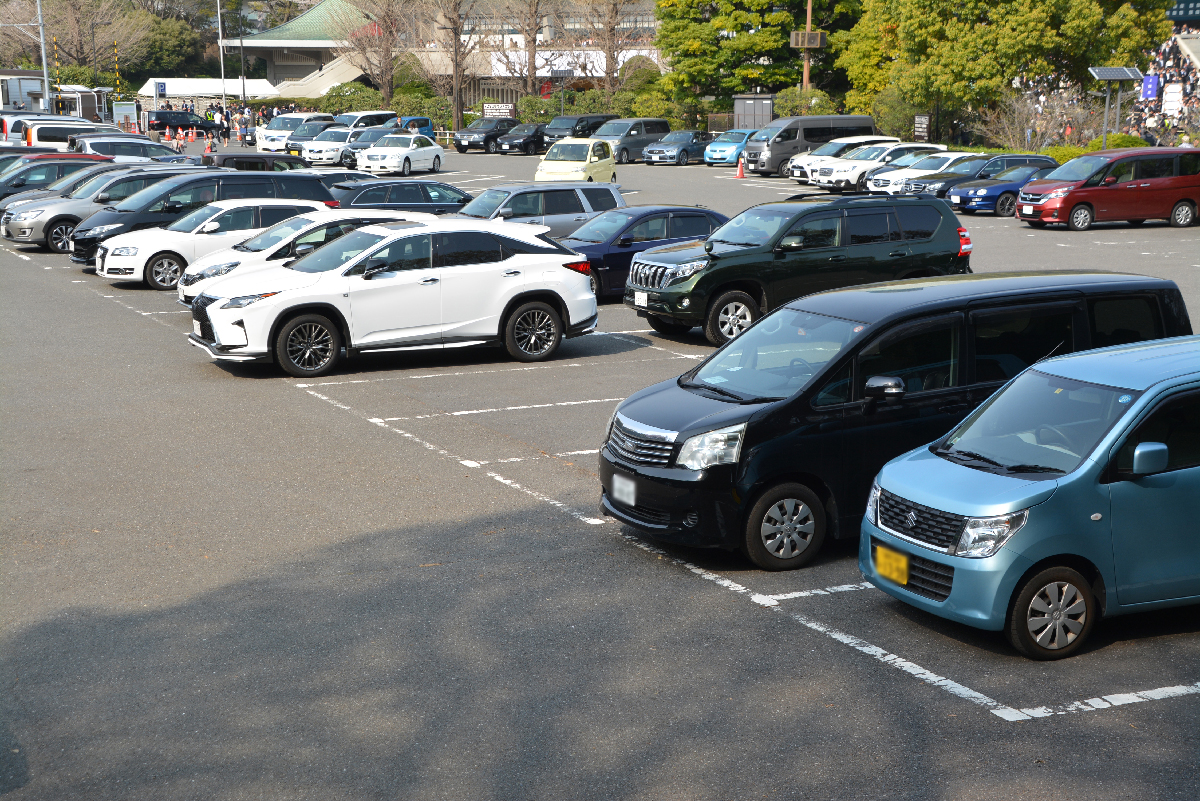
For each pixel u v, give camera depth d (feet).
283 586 23.03
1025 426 21.38
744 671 19.21
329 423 36.73
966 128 160.04
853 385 24.71
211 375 44.16
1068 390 21.39
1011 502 19.31
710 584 23.45
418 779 15.65
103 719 17.43
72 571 23.79
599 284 61.82
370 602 22.22
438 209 82.28
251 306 42.63
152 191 72.49
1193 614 22.06
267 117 264.31
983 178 108.17
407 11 225.56
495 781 15.61
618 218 63.10
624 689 18.49
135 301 63.00
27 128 131.54
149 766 16.03
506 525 27.07
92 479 30.35
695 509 23.79
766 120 177.47
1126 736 16.85
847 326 25.61
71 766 16.05
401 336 44.91
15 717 17.52
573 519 27.58
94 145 117.91
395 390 41.91
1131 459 19.76
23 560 24.41
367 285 44.06
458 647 20.13
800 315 27.02
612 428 26.11
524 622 21.30
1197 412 20.29
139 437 34.71
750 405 24.47
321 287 43.47
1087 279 27.68
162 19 361.30
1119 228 95.45
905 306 25.61
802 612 21.94
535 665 19.40
